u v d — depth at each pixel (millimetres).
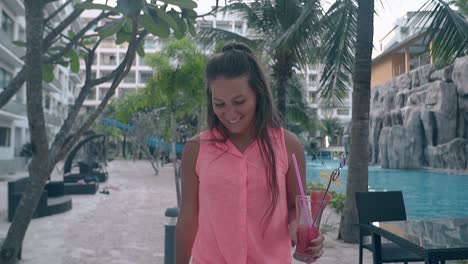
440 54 7172
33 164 3889
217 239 1553
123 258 5973
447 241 2729
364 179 6781
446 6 6652
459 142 24219
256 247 1542
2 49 23047
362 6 6805
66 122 3990
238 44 1673
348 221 6793
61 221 8805
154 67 12164
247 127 1640
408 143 27625
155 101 13422
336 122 47844
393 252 4023
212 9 3479
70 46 3809
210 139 1634
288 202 1775
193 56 11930
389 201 4449
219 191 1569
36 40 3484
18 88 3844
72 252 6262
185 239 1732
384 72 36656
